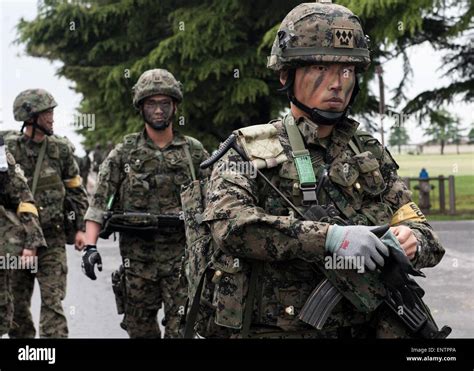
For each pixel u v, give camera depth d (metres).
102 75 19.00
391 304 2.48
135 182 5.03
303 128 2.56
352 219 2.53
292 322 2.51
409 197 2.66
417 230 2.53
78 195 5.89
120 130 19.56
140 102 5.03
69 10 18.44
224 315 2.51
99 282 9.29
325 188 2.54
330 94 2.52
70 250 12.83
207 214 2.46
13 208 4.82
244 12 17.02
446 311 6.92
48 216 5.65
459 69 17.92
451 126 19.61
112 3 19.19
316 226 2.36
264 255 2.38
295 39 2.53
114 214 4.96
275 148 2.54
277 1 16.97
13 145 5.70
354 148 2.63
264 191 2.50
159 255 5.01
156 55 17.08
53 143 5.80
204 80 17.72
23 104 5.67
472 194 20.84
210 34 16.86
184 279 3.03
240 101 17.09
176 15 17.44
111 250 11.98
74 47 19.45
